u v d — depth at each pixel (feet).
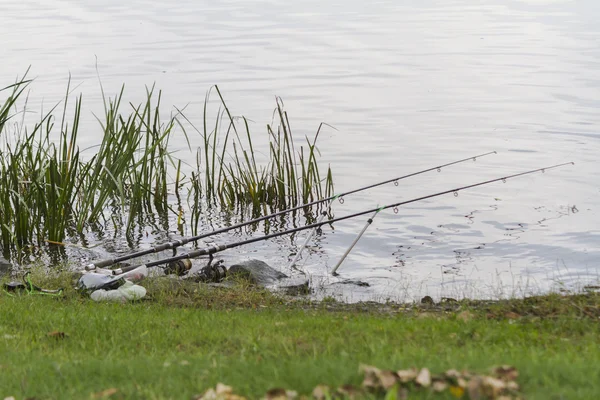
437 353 53.57
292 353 54.24
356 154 158.30
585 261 105.60
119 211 134.41
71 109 184.03
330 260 111.55
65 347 60.23
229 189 138.21
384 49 254.68
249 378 47.32
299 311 79.25
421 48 255.09
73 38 268.00
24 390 47.44
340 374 45.98
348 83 212.84
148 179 144.87
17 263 109.19
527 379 44.01
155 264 95.45
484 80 212.64
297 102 195.11
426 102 192.85
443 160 153.28
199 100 195.31
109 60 234.99
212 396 43.52
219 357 53.62
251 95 200.85
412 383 43.14
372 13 322.75
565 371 44.96
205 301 87.04
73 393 46.47
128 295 84.69
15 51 245.65
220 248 99.76
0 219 115.44
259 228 127.65
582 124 170.19
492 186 138.51
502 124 172.96
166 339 62.03
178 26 294.87
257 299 88.69
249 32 282.97
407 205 132.36
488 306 80.69
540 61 231.71
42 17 312.50
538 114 179.01
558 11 317.63
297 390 44.42
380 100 195.93
